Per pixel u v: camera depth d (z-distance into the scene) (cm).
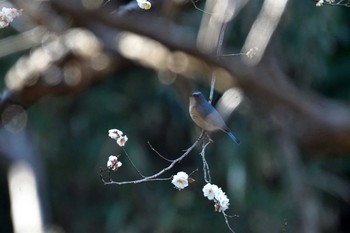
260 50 992
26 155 1298
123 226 1453
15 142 1298
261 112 1229
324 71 1380
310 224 1305
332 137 1032
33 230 1192
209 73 1011
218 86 1041
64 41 1016
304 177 1309
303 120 1038
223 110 992
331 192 1448
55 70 1005
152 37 964
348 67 1514
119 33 1029
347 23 1494
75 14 952
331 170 1514
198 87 1234
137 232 1433
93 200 1551
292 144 1225
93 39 1027
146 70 1448
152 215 1451
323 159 1444
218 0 929
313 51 1348
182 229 1427
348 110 1035
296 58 1341
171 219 1409
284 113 1047
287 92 1014
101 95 1452
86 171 1499
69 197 1549
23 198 1236
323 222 1445
